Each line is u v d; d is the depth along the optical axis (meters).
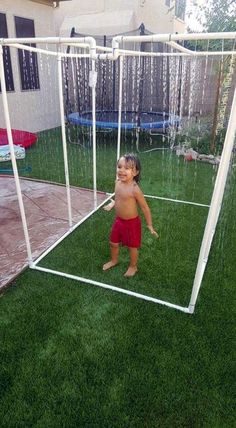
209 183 4.28
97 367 1.64
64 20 8.62
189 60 5.27
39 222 3.15
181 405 1.47
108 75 7.03
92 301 2.10
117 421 1.40
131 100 7.16
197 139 5.50
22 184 4.20
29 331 1.85
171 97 5.90
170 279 2.33
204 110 5.57
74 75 7.15
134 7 7.80
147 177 4.50
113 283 2.29
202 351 1.74
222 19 5.53
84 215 3.31
